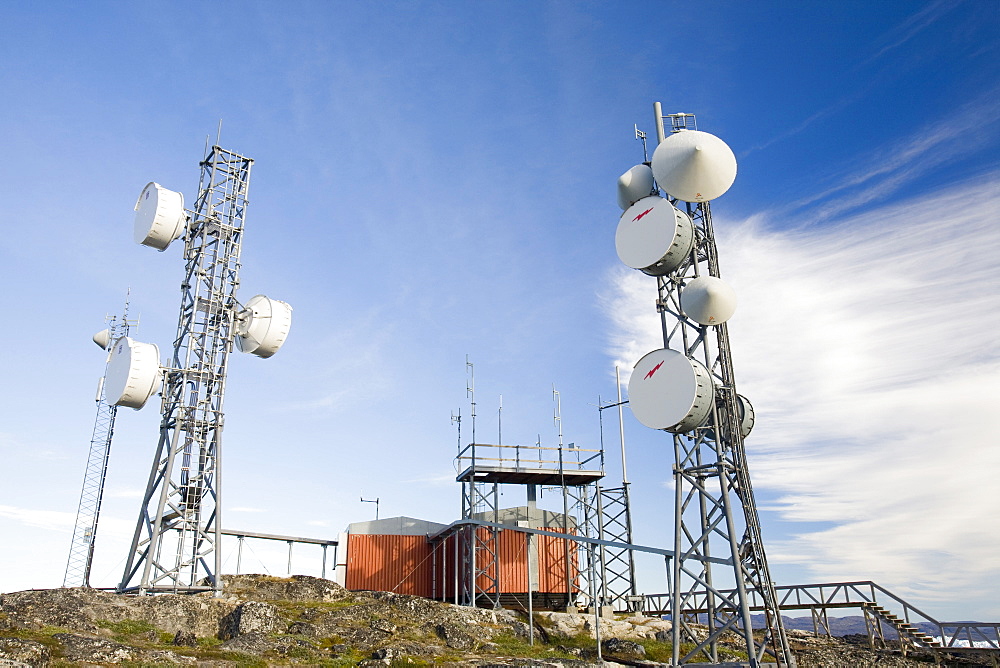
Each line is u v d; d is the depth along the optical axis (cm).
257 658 3050
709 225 3381
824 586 4059
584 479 5291
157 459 4006
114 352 4194
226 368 4194
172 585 3825
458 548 5259
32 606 3216
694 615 4447
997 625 3534
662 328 3331
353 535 5316
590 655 3666
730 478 3112
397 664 3108
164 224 4162
